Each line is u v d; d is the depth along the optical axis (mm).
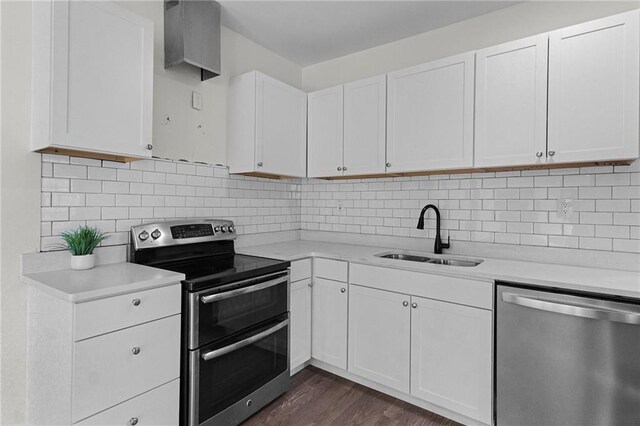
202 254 2154
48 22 1428
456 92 2051
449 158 2078
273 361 2008
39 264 1582
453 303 1812
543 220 2072
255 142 2373
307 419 1886
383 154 2361
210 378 1633
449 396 1828
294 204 3160
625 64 1583
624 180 1838
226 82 2531
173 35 2074
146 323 1430
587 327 1446
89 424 1257
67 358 1237
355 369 2195
